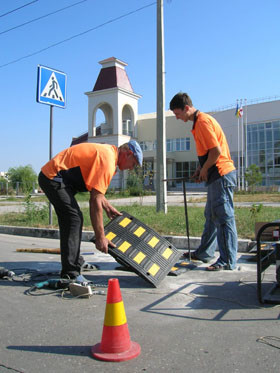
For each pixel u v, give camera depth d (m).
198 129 4.72
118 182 36.47
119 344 2.48
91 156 3.99
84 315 3.26
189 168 43.69
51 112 8.53
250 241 6.05
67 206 4.05
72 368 2.32
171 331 2.88
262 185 37.34
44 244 7.27
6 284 4.27
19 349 2.60
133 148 4.05
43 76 8.22
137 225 4.48
